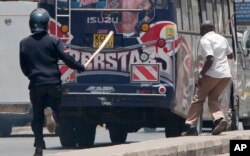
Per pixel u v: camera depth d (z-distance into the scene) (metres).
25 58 37.94
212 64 46.16
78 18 50.50
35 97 37.91
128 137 66.25
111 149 36.84
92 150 36.47
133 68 49.88
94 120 52.00
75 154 34.72
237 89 62.97
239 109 67.25
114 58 50.03
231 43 61.72
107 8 50.19
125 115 51.38
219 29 58.75
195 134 46.56
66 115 51.28
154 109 50.50
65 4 50.56
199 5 54.91
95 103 50.16
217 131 46.19
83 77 50.19
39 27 38.03
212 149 42.94
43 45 37.81
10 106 71.06
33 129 38.22
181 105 50.91
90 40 50.38
